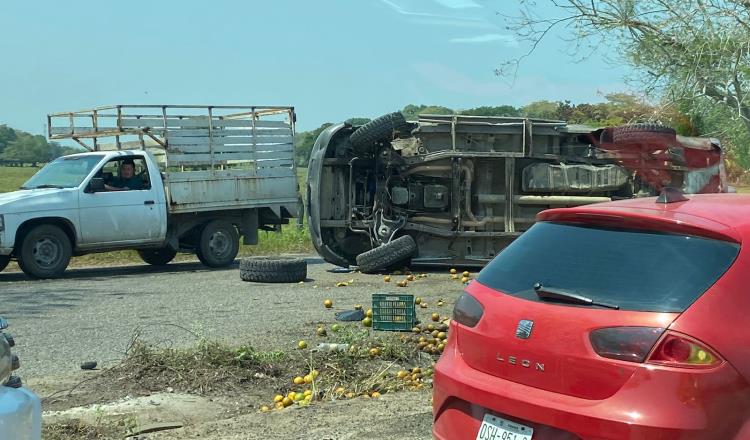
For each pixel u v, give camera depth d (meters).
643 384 3.55
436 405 4.39
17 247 14.48
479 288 4.37
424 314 10.64
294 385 7.19
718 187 15.73
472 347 4.24
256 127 16.97
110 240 15.28
